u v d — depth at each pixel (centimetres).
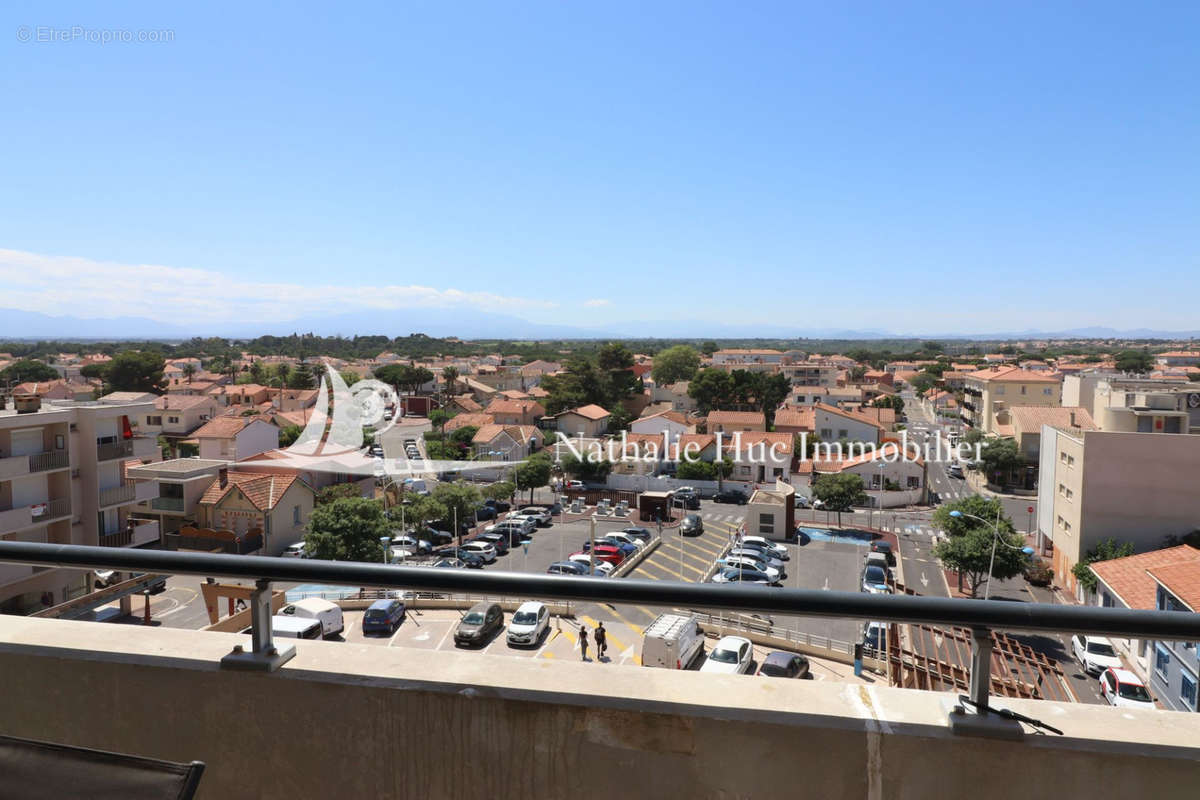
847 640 2058
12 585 2070
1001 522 2764
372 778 169
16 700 189
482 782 162
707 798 153
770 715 151
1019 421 4975
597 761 157
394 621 2055
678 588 156
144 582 1565
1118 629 142
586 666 174
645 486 4981
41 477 2197
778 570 3119
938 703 157
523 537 3722
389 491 4019
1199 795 140
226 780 177
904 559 3422
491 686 164
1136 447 2616
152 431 5762
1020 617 146
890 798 147
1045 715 151
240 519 3009
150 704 180
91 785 120
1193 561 1733
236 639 191
